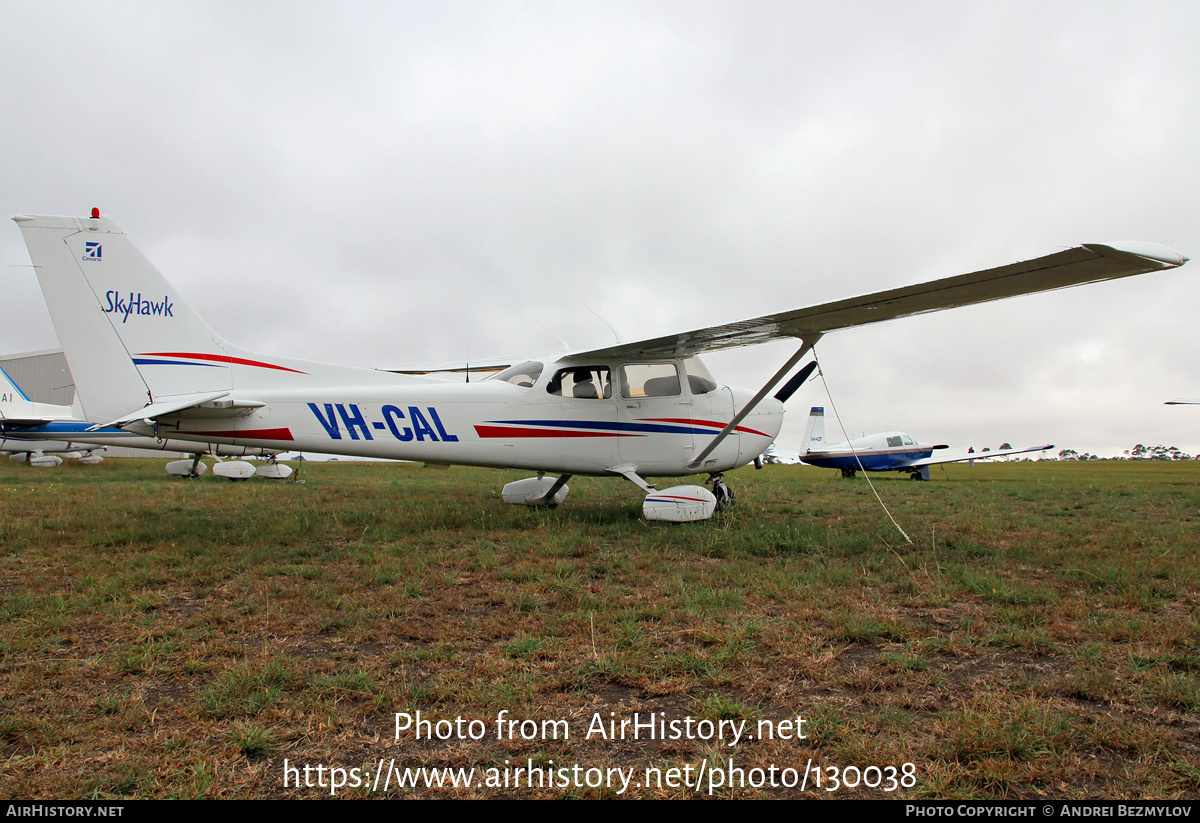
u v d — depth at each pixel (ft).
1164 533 21.22
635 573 14.90
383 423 21.79
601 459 24.25
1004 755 6.83
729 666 9.35
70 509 27.22
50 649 10.23
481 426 22.75
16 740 7.37
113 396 20.31
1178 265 14.01
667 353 25.26
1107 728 7.30
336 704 8.27
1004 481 57.88
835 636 10.48
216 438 21.02
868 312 18.92
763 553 17.48
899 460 64.69
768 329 21.16
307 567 15.76
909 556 16.79
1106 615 11.76
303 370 21.93
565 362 24.09
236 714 7.94
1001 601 12.56
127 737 7.41
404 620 11.69
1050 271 15.11
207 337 21.17
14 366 117.60
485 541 19.19
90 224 20.24
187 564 16.07
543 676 9.05
